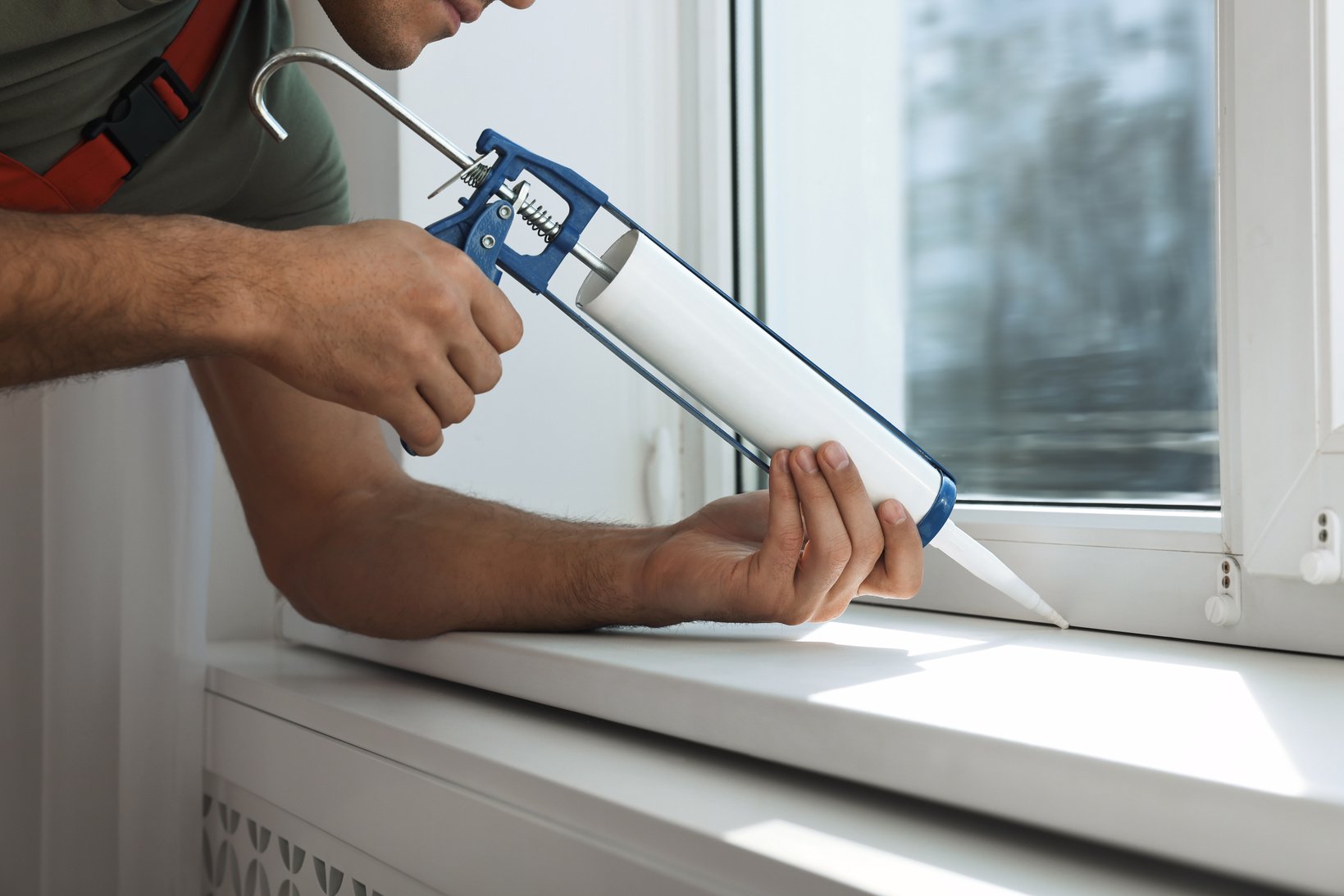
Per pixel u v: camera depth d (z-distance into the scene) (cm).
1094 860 40
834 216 107
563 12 110
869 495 67
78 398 93
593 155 112
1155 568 75
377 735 66
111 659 93
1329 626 64
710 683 55
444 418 64
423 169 102
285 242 60
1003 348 93
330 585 85
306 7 118
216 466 112
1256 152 67
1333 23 63
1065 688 53
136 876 91
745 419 65
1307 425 64
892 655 65
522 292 107
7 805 94
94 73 74
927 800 46
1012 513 87
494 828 55
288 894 81
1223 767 37
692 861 45
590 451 111
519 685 69
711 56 113
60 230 58
